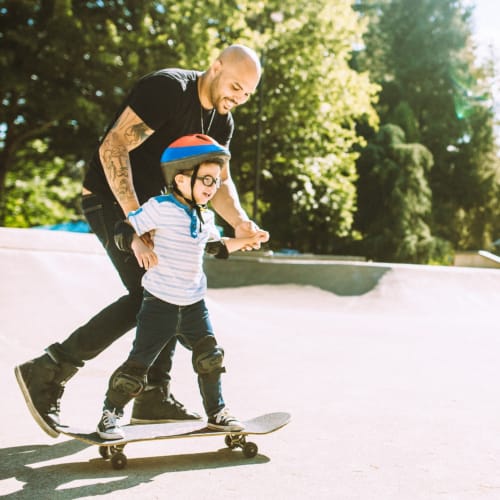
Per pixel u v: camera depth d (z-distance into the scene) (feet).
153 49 54.13
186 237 7.55
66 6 48.55
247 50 8.47
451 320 25.50
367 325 22.48
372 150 100.01
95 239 21.17
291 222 78.02
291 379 12.53
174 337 8.69
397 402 10.64
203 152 7.43
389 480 6.67
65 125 58.29
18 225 79.36
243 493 6.23
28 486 6.38
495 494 6.28
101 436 7.04
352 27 67.21
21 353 13.87
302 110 66.03
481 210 116.37
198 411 9.93
